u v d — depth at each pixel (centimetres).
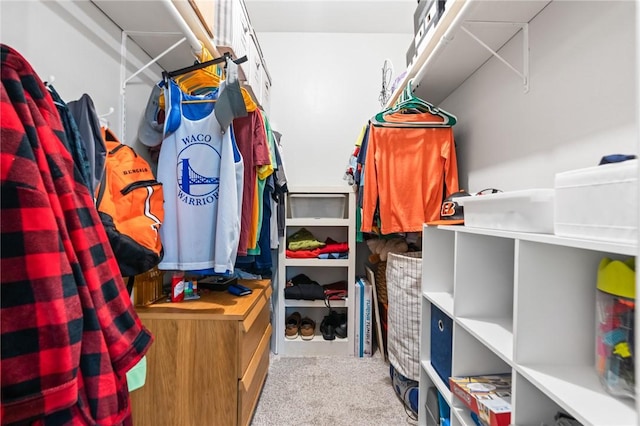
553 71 95
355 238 198
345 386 158
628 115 71
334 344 196
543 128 100
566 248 68
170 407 105
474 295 99
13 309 41
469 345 100
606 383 58
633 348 54
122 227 76
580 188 56
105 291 56
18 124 44
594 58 81
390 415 135
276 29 237
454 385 95
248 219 126
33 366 42
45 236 44
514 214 73
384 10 215
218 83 123
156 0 89
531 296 68
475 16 102
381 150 153
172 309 110
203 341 105
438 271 128
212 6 120
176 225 108
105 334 54
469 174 150
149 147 121
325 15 221
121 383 57
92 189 68
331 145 239
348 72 240
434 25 121
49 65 77
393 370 158
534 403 69
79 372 48
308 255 200
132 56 113
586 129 83
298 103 239
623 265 56
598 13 79
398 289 145
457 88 162
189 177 108
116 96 104
